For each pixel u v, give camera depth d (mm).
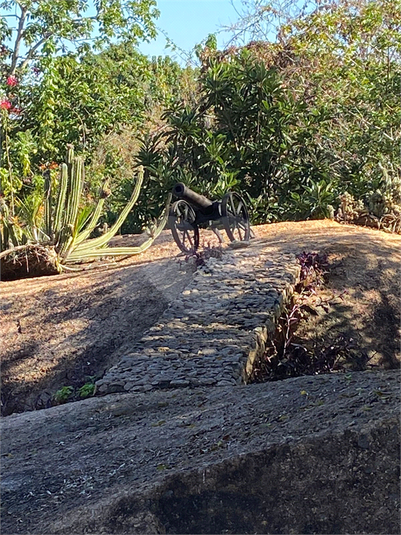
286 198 11469
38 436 4160
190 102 16250
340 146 12398
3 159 13328
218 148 11109
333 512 2629
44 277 8938
